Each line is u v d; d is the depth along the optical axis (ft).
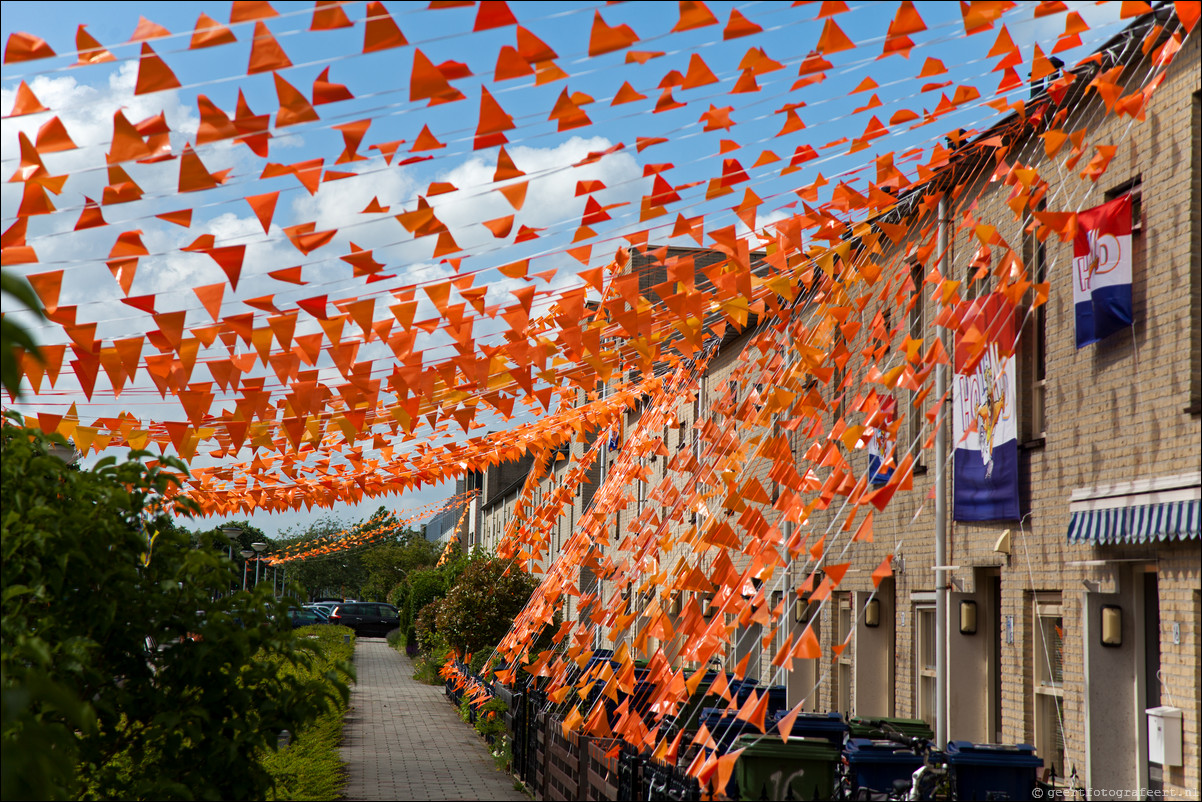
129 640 17.54
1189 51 22.04
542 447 42.37
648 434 43.55
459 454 40.27
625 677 26.86
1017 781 22.21
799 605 43.68
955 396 31.78
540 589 46.98
